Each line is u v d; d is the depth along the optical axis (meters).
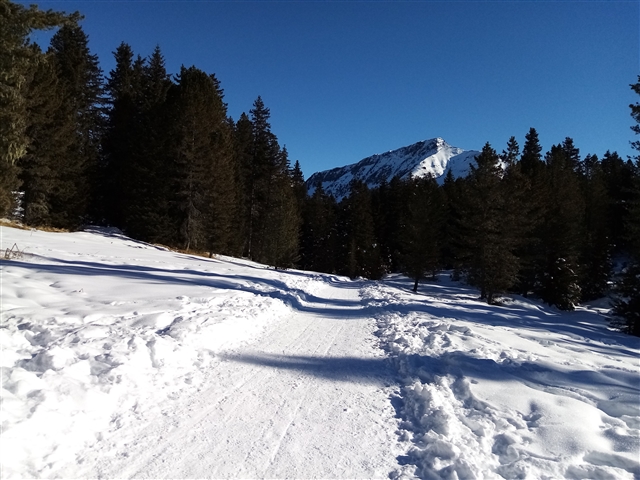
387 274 51.69
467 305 16.91
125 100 34.88
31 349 5.25
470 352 7.24
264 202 46.19
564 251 28.95
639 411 4.84
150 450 3.57
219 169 32.09
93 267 13.78
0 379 3.89
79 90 34.53
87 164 30.45
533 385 5.73
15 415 3.45
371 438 4.09
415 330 9.28
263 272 22.20
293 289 16.16
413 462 3.68
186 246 31.53
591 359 7.69
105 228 32.19
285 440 3.93
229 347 6.89
